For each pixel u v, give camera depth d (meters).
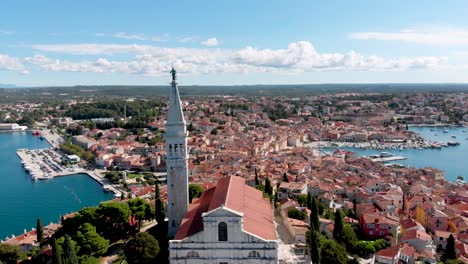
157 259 139.00
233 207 125.81
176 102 145.38
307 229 159.50
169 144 147.38
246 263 121.88
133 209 177.25
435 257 168.62
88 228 152.88
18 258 165.88
